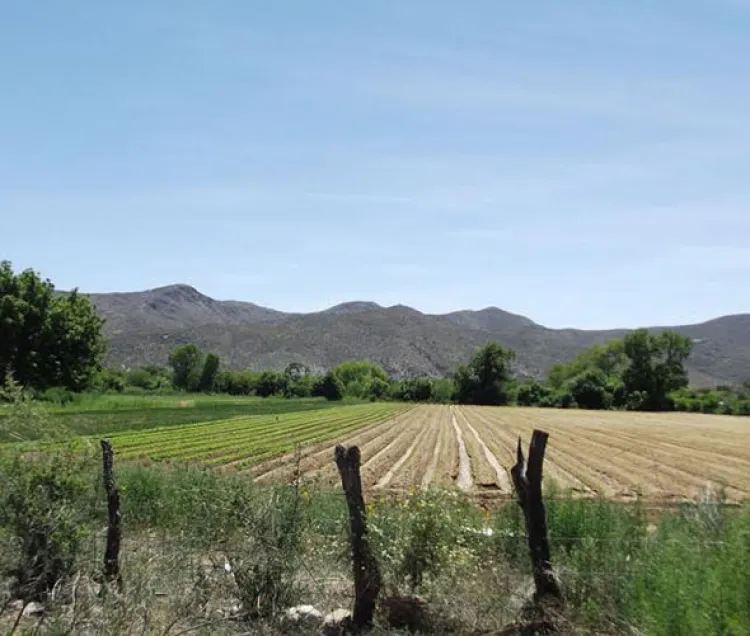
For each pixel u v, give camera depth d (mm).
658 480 33875
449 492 11344
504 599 9859
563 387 155375
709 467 40531
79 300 85062
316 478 12336
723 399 146375
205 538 10586
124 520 14453
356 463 10125
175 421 74125
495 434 66500
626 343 149000
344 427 70750
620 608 9047
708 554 8711
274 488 11148
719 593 7473
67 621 8242
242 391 166500
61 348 80750
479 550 10938
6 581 9547
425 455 45969
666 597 7762
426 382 165000
